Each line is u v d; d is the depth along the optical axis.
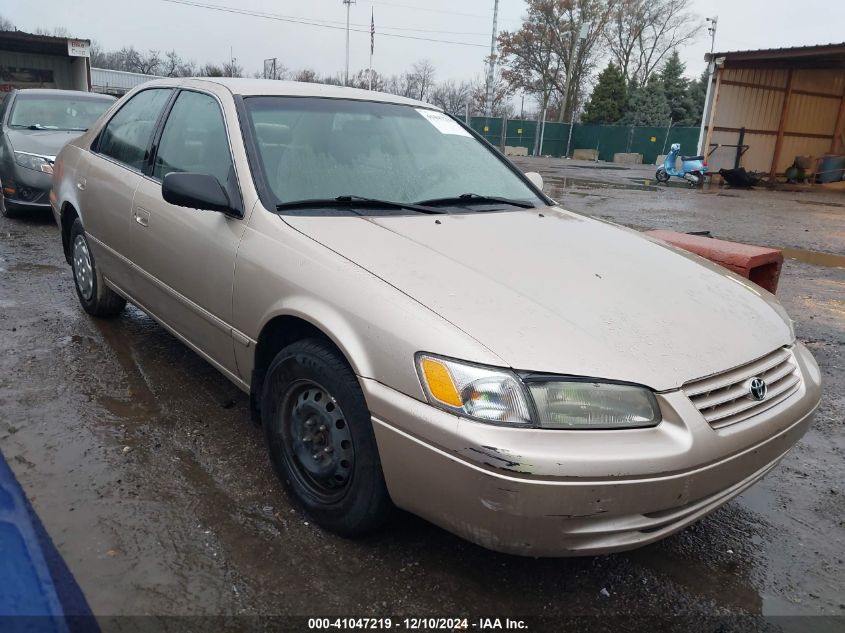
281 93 3.40
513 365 1.98
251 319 2.73
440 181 3.37
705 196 18.00
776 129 24.14
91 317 4.77
